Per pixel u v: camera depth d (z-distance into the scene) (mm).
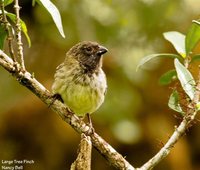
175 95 6629
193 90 6305
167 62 13227
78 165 5887
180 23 13562
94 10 13281
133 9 13453
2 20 6613
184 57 7074
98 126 12523
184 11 13516
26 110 12664
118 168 6625
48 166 12828
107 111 12516
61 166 12867
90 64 8703
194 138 13102
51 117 12719
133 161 12891
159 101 13016
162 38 13555
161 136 12844
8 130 12711
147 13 13445
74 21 13188
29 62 13102
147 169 6219
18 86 12906
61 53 13172
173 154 12828
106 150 6668
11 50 6539
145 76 13125
